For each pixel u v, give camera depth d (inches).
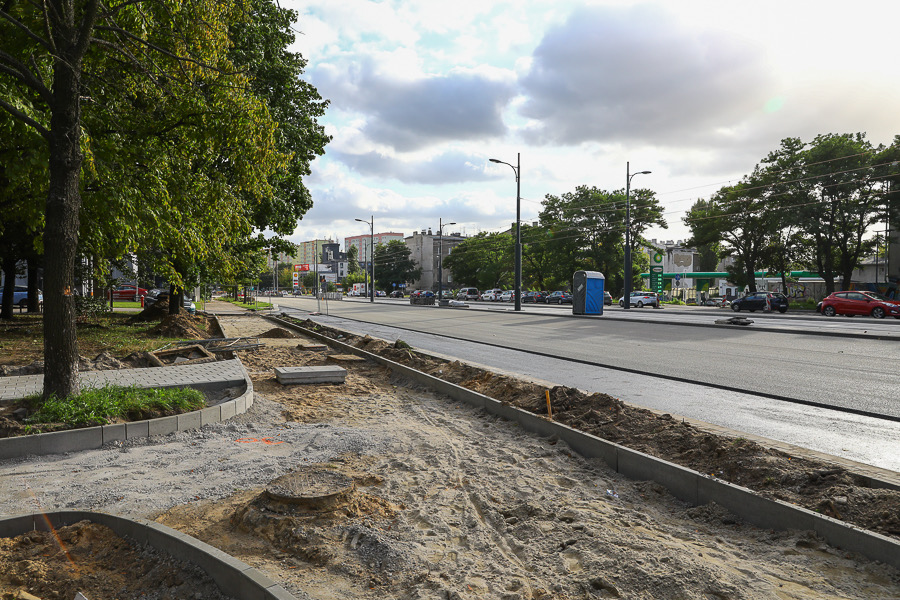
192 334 678.5
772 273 2306.8
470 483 181.3
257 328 902.4
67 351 259.8
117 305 1541.6
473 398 301.1
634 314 1369.3
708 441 200.4
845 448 226.5
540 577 122.3
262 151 351.6
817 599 111.4
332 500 153.1
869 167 1594.5
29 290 1092.5
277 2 310.2
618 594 112.9
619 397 331.9
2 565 127.4
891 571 121.6
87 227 398.9
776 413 290.8
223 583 119.5
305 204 871.7
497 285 3585.1
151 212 335.3
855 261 1777.8
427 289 4788.4
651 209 2385.6
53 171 257.6
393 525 147.3
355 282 5098.4
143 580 124.5
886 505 143.6
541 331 831.1
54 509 160.4
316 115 877.2
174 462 204.7
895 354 526.0
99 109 352.8
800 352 547.8
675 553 127.8
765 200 1871.3
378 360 459.8
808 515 139.2
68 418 230.1
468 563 128.4
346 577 122.0
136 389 281.0
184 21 337.1
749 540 142.1
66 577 123.5
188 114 349.1
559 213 2726.4
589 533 140.9
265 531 142.3
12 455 207.8
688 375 410.9
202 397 286.0
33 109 306.7
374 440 231.0
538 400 279.9
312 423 266.1
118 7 302.0
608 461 201.2
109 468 198.4
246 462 202.8
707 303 2143.2
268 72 749.3
